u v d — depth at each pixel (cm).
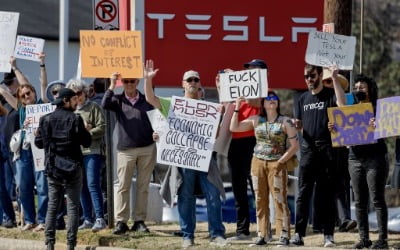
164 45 3275
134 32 2616
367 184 2409
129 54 2620
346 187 2759
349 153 2425
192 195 2508
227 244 2488
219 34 3312
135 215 2747
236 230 2705
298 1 3359
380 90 6259
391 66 6309
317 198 2469
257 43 3331
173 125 2505
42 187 2839
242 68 3325
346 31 2928
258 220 2480
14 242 2769
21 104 2886
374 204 2388
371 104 2361
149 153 2702
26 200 2884
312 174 2459
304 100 2478
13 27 2920
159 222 3089
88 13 5612
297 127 2439
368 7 6456
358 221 2416
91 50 2630
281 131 2444
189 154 2489
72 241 2552
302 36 3356
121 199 2692
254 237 2622
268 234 2497
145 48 3262
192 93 2531
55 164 2536
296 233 2477
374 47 6338
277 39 3344
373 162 2372
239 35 3322
